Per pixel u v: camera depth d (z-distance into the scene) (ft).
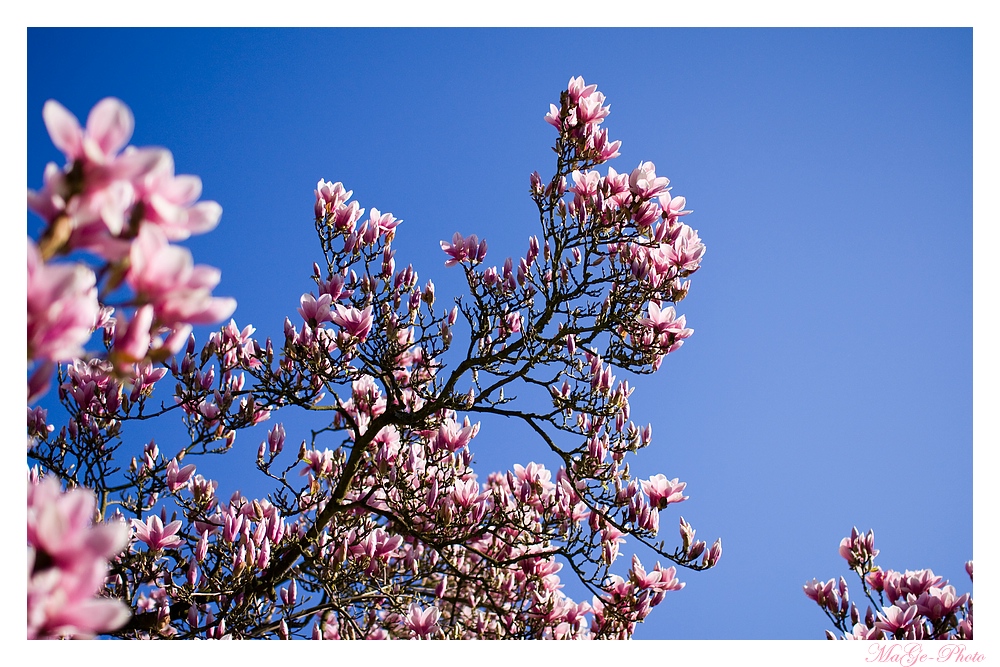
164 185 5.97
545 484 23.38
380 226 23.38
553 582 24.38
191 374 21.61
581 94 20.62
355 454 21.03
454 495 21.53
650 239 20.43
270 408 22.90
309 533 20.04
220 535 19.53
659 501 21.03
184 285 5.94
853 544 22.67
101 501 20.81
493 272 22.54
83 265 5.27
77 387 21.65
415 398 24.32
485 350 22.04
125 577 18.74
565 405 21.44
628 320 20.97
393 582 22.27
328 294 20.47
